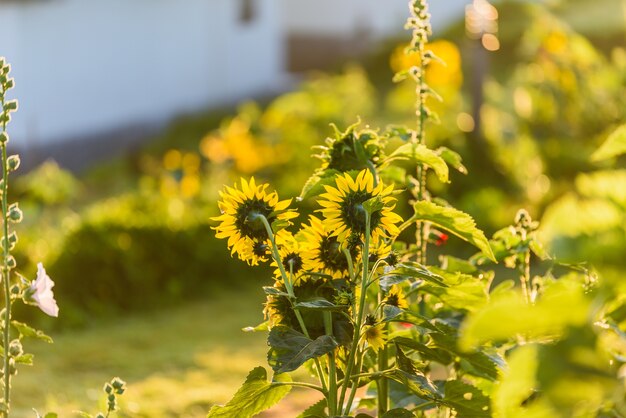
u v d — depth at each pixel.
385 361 2.48
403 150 2.40
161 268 8.82
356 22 32.84
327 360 2.40
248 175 12.30
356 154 2.38
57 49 19.52
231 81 24.88
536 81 11.05
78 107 20.03
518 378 1.27
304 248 2.23
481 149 10.80
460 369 2.68
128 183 16.62
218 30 24.33
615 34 20.72
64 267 8.20
